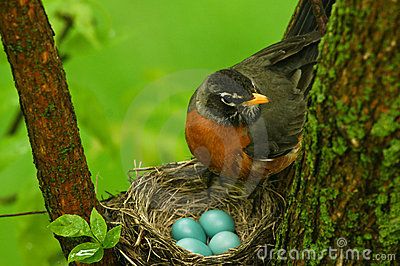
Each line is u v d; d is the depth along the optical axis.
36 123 6.20
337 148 5.41
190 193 9.72
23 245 7.81
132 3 11.36
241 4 12.12
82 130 8.05
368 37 4.88
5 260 8.69
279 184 9.15
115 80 10.26
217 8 11.98
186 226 8.90
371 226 5.61
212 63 11.83
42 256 7.87
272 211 8.77
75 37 7.91
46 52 5.91
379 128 5.08
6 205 7.74
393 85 4.89
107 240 6.46
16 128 7.90
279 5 12.13
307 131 5.74
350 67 5.06
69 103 6.30
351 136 5.23
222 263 8.17
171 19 11.67
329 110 5.36
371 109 5.06
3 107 7.77
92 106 8.09
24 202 7.67
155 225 9.02
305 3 9.08
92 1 8.06
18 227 7.73
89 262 6.42
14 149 7.54
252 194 9.27
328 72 5.27
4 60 7.70
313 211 5.92
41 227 7.79
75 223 6.41
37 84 5.98
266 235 8.35
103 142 8.10
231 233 8.88
